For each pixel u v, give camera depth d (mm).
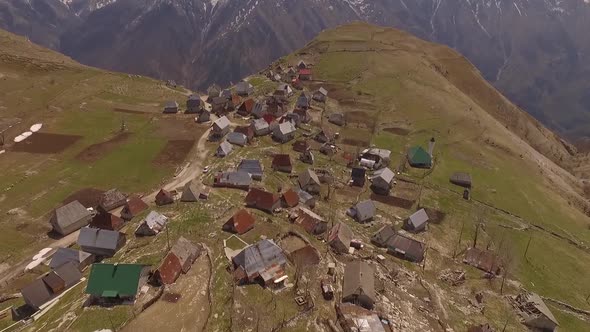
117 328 68625
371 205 117500
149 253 88000
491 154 172875
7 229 105938
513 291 96438
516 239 120750
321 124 176125
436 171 151125
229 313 71250
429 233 115000
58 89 196000
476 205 133750
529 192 150125
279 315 71312
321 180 133750
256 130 158750
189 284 78500
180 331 68312
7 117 165375
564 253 118938
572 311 96250
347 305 75438
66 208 107812
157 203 112938
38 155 141375
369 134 173500
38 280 83062
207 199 112625
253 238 93312
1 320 79188
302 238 95250
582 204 165250
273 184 124625
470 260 104562
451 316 82812
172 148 148625
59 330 69312
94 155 142875
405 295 85750
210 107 189250
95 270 76188
